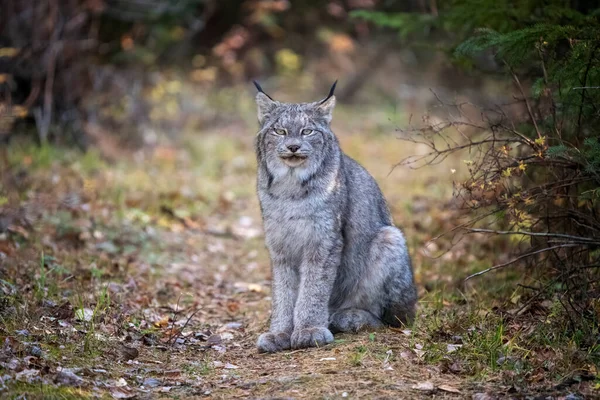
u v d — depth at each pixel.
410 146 22.94
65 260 12.55
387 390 7.86
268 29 30.39
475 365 8.41
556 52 10.78
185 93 25.61
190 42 29.02
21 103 19.59
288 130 9.55
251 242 15.65
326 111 9.95
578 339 8.80
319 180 9.62
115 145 20.27
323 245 9.68
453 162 19.47
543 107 11.08
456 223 14.48
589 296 9.60
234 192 18.59
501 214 10.06
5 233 13.06
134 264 13.26
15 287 10.57
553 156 9.81
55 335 9.16
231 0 30.08
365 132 25.28
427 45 13.12
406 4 25.44
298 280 10.04
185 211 16.50
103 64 22.89
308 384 8.05
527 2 11.30
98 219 14.66
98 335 9.43
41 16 19.58
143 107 22.94
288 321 9.90
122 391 7.98
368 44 31.30
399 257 10.12
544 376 8.11
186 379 8.47
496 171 9.86
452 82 28.44
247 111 26.11
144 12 24.80
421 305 11.26
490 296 11.27
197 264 14.09
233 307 11.89
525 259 11.61
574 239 9.49
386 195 18.20
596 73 9.26
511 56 10.09
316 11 31.34
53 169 17.31
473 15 11.56
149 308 11.30
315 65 30.92
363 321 10.04
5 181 15.45
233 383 8.31
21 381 7.72
